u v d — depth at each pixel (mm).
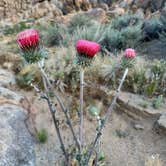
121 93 5672
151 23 10570
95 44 2500
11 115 4367
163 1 17125
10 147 3797
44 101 5172
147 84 5836
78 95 5477
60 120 4750
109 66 6023
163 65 6320
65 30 10008
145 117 5176
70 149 3461
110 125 5047
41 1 21219
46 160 4062
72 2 20391
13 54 6523
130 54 2840
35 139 4348
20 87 5539
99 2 20547
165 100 5656
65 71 5602
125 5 18188
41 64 2547
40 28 11844
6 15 19625
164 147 4637
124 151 4547
